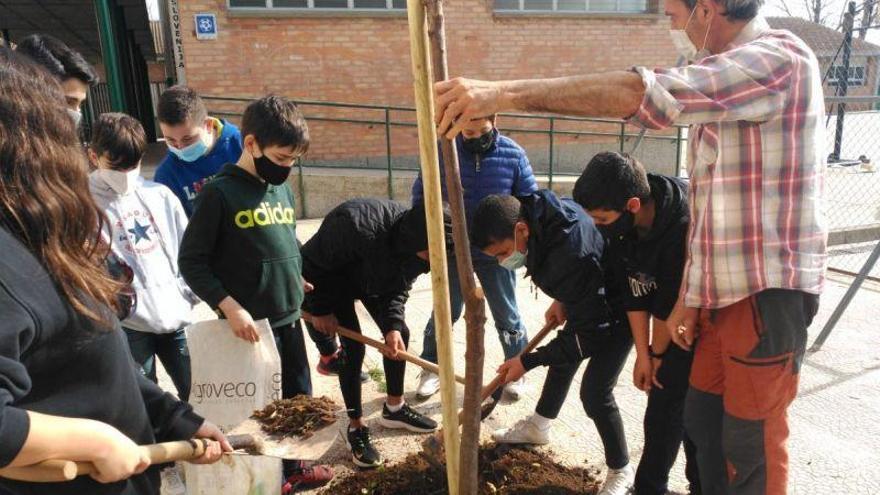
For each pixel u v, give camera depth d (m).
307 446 1.91
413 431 3.08
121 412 1.22
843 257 6.42
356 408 2.75
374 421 3.20
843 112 10.66
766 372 1.80
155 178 2.96
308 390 2.56
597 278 2.21
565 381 2.72
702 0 1.68
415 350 4.11
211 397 2.19
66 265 1.05
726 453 1.94
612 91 1.39
